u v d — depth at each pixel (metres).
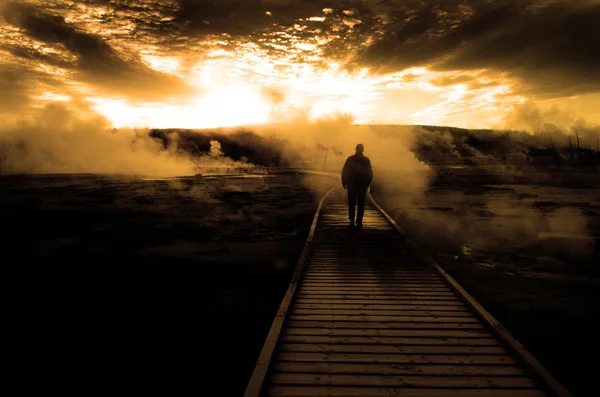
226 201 23.44
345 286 6.61
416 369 3.87
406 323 5.04
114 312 6.57
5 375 4.67
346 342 4.50
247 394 3.28
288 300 5.59
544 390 3.46
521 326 5.59
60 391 4.32
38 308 6.81
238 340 5.50
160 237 12.87
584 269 8.60
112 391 4.31
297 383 3.63
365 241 9.98
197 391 4.30
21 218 17.39
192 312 6.52
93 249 11.21
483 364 3.95
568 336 5.25
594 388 4.04
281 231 13.83
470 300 5.60
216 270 8.91
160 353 5.18
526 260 9.42
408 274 7.30
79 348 5.34
